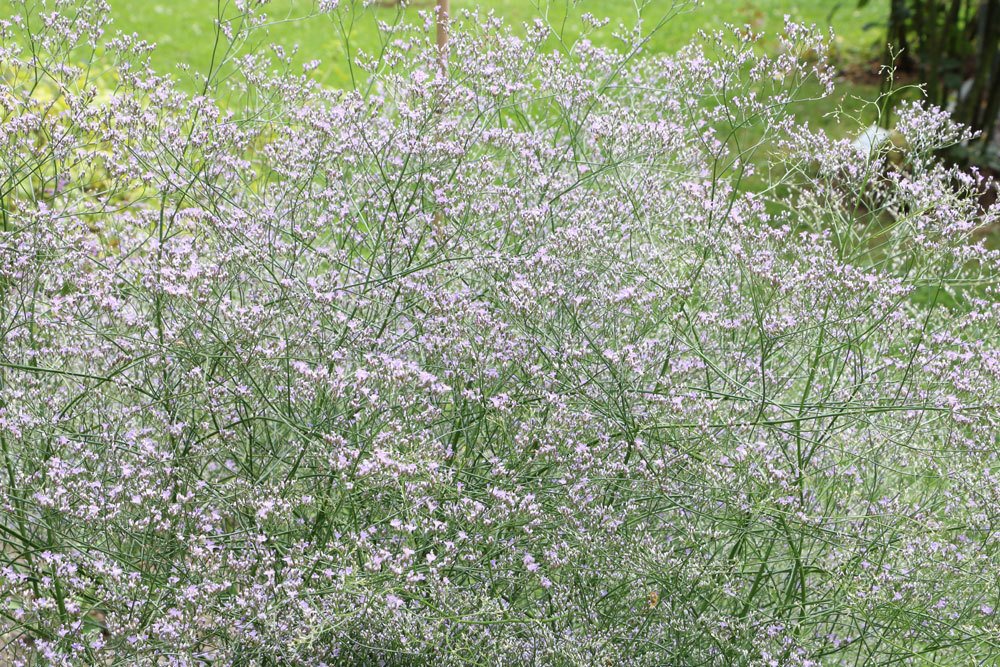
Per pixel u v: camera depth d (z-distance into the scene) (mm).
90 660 2385
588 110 3451
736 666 2758
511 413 2754
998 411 2764
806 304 2963
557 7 10172
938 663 2689
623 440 2871
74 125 3027
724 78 3227
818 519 2781
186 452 2705
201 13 11625
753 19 10648
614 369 2771
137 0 12086
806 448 3035
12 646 2455
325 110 3357
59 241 2838
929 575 2805
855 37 10164
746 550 3201
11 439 2629
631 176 3531
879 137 3256
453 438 2980
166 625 2240
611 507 2670
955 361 2846
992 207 2986
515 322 2873
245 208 3322
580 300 2971
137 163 3129
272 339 2752
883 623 2842
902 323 3070
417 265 3057
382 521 2613
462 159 3068
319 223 2979
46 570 2434
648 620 2740
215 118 3088
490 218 3266
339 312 2758
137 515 2518
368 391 2414
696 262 3074
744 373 3080
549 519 2750
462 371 2818
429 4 9797
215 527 2670
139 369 2801
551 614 2730
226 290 2832
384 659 2504
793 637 2711
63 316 2664
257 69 3477
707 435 2674
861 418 2799
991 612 2834
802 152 3346
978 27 6703
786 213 3545
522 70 3502
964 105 6859
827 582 2809
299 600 2334
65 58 3158
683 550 2877
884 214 5445
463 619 2309
